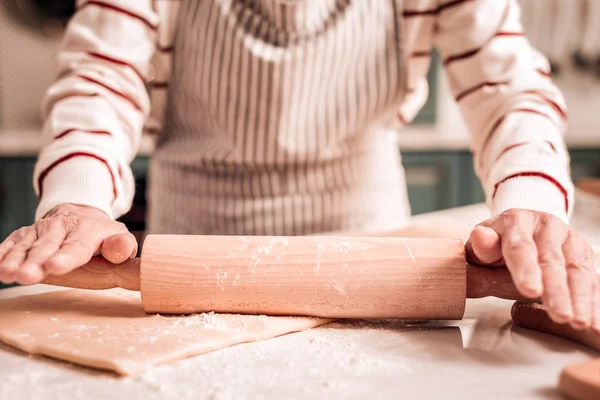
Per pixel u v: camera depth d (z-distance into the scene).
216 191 0.83
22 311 0.52
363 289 0.49
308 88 0.75
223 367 0.41
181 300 0.50
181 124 0.86
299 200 0.82
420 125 2.33
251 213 0.83
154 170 0.94
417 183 2.06
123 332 0.46
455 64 0.75
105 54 0.69
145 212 1.62
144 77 0.73
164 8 0.76
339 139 0.80
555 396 0.36
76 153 0.60
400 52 0.76
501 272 0.50
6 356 0.43
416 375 0.39
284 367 0.41
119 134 0.66
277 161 0.80
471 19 0.72
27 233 0.50
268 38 0.73
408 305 0.49
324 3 0.72
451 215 1.05
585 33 2.48
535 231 0.48
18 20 2.12
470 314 0.55
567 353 0.44
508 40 0.71
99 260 0.52
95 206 0.56
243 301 0.50
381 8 0.74
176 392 0.36
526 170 0.58
